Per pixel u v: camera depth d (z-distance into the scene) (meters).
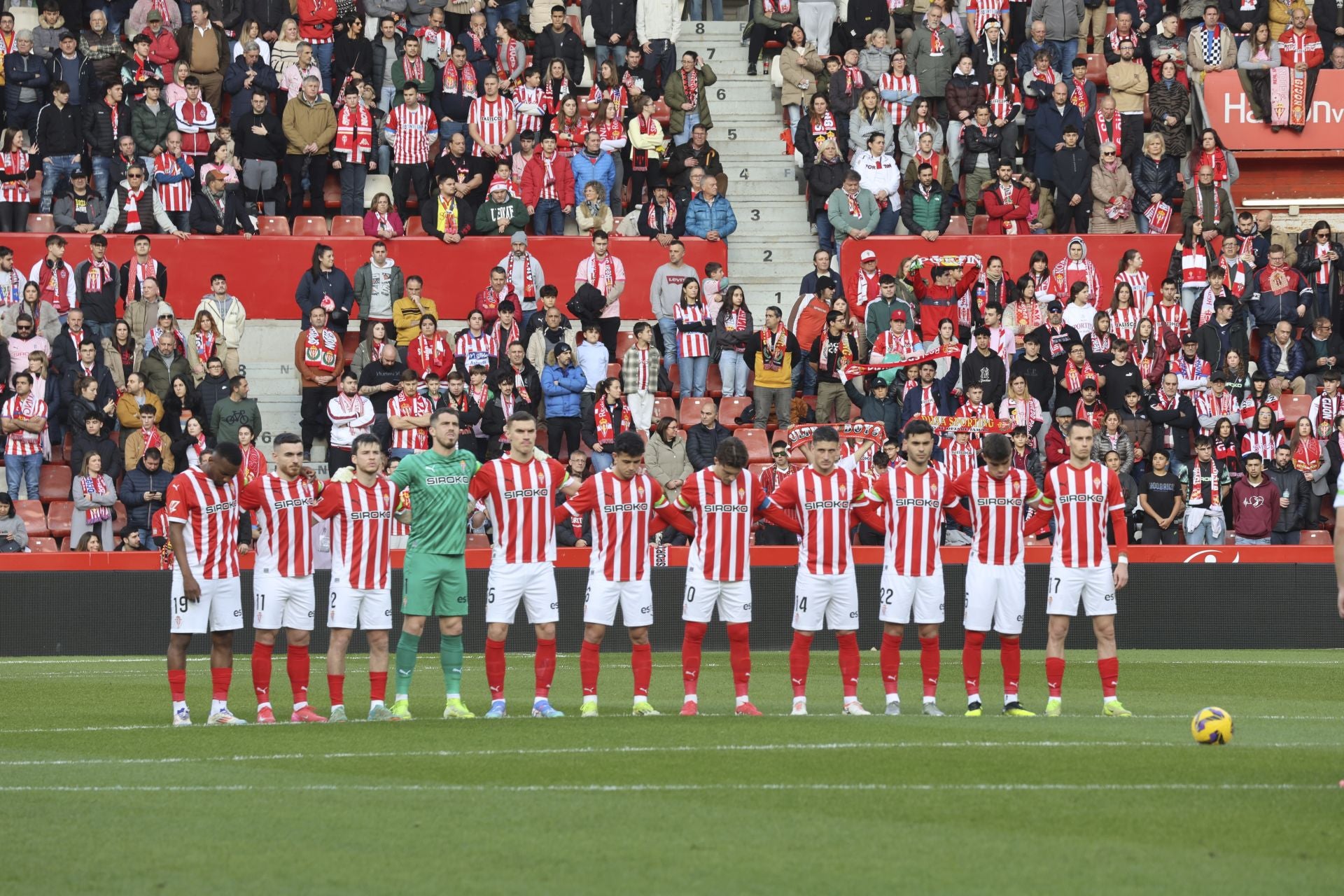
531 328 59.97
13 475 57.59
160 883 16.42
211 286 62.75
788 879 16.19
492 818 19.73
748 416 59.66
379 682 32.44
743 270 67.56
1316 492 58.50
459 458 32.44
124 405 56.69
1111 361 58.56
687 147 66.62
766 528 55.03
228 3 69.31
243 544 53.38
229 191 64.56
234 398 57.19
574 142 66.62
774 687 39.81
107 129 64.38
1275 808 19.91
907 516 32.53
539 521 32.47
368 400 57.81
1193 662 47.50
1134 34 70.12
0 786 22.80
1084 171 65.50
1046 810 19.88
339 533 32.03
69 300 60.38
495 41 69.06
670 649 53.25
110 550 56.16
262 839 18.59
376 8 68.62
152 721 32.25
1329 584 53.88
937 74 68.06
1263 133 70.75
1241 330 61.50
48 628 52.25
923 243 64.62
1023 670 44.66
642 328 59.75
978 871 16.50
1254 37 70.56
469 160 65.75
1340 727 29.48
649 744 26.50
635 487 32.44
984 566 32.59
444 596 32.44
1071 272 62.34
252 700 37.22
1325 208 72.69
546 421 58.72
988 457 32.38
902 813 19.70
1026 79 67.25
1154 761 23.92
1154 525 56.03
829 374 59.34
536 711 32.38
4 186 63.78
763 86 71.62
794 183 69.31
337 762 24.95
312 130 65.38
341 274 61.19
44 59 65.56
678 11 69.31
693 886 15.95
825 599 32.34
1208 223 64.75
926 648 32.78
